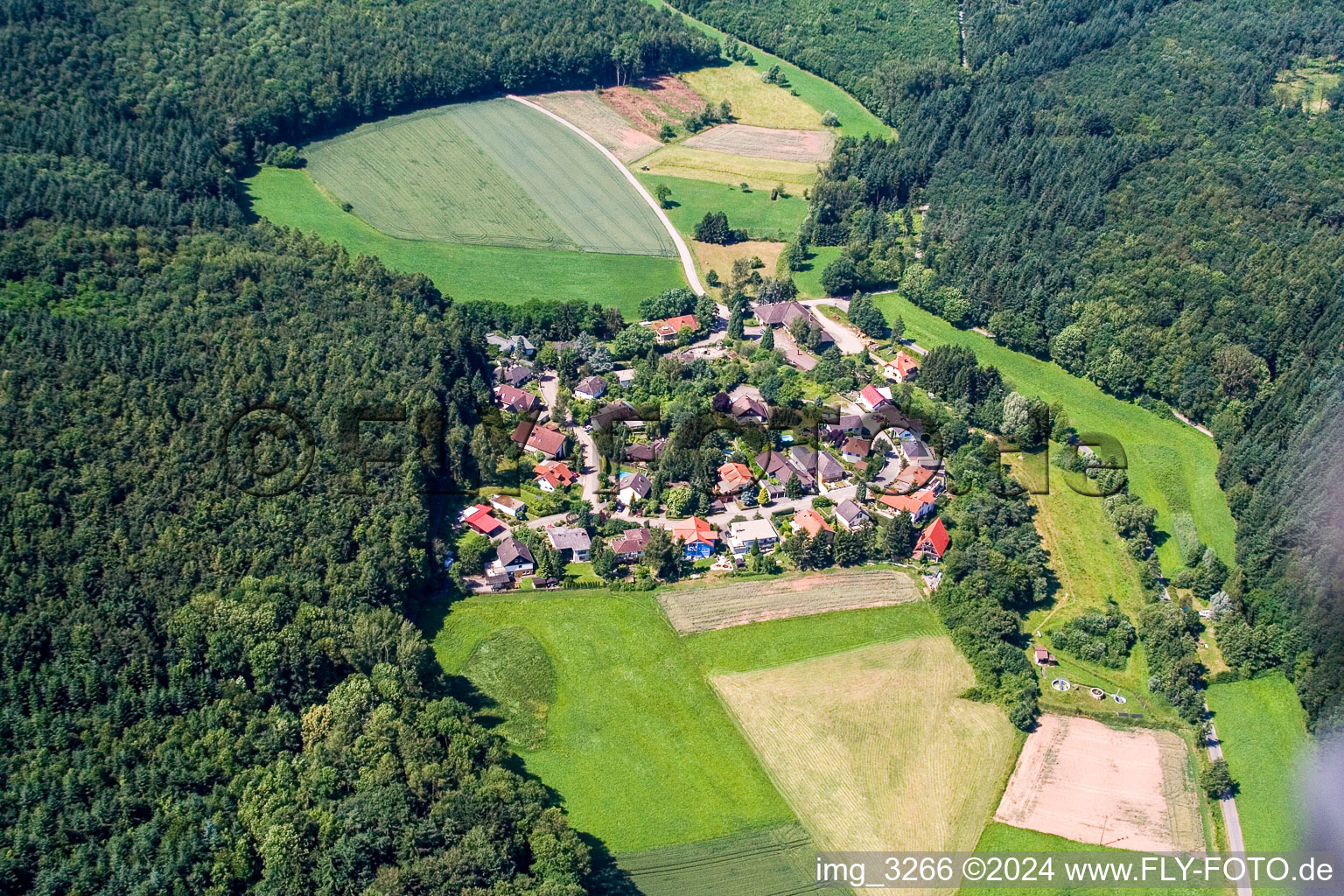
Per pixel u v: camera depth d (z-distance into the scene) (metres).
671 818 188.50
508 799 176.00
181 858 160.50
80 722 176.00
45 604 188.00
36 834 162.12
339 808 170.00
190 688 185.00
